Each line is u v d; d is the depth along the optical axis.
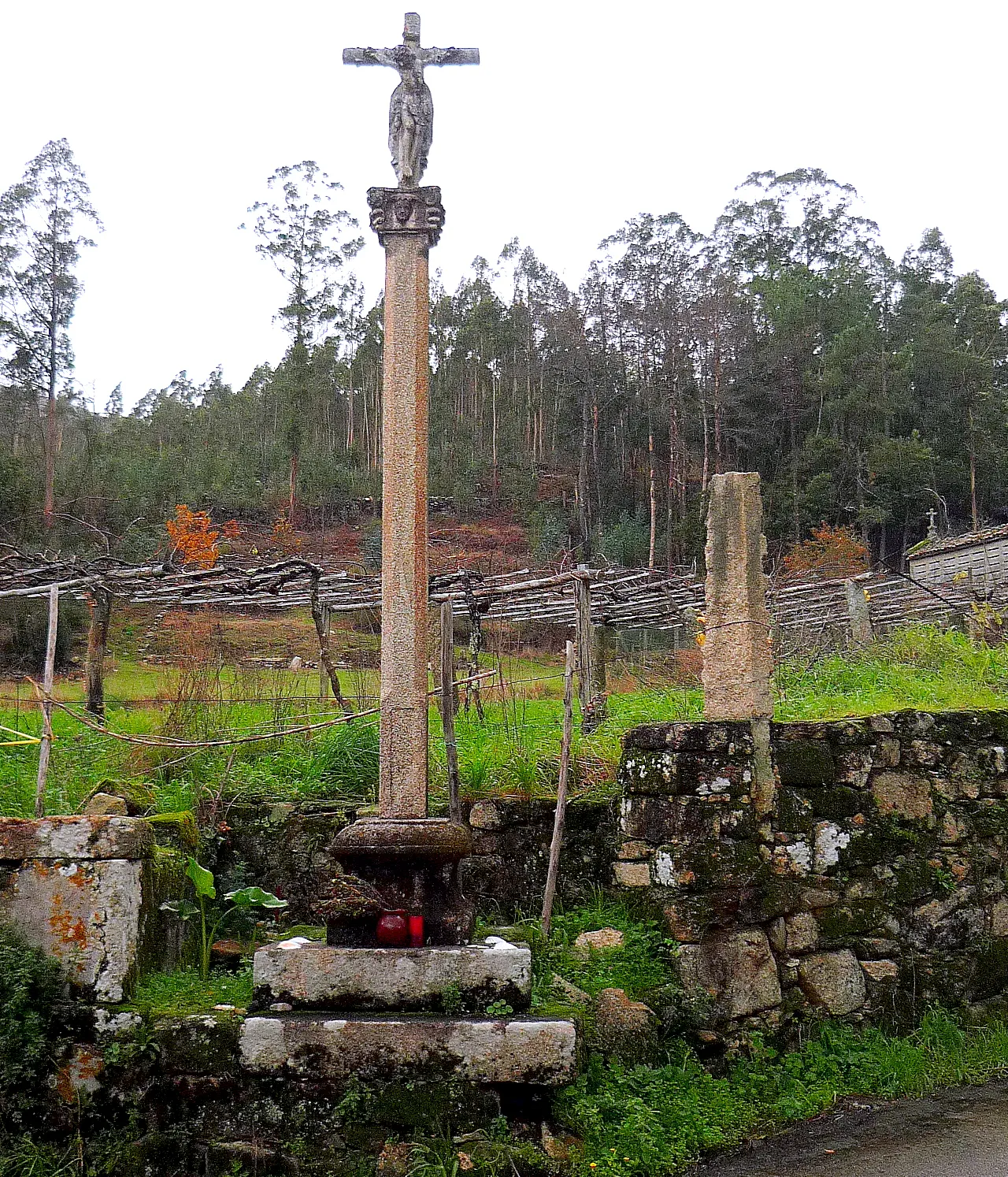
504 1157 4.35
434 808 6.74
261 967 4.84
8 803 6.62
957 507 41.22
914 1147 4.89
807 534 37.44
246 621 19.36
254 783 7.07
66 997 4.83
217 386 65.88
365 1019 4.66
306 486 42.72
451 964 4.80
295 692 10.74
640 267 49.19
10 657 17.97
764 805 6.16
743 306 45.94
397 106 5.58
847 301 47.19
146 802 6.57
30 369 38.50
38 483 32.81
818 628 14.83
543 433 51.31
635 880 6.21
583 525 39.41
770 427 43.56
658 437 45.47
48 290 38.72
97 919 4.87
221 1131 4.59
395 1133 4.50
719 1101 5.24
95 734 8.44
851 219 55.47
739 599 6.41
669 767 6.14
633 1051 5.27
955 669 9.98
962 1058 5.98
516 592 11.88
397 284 5.45
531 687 13.52
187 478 41.19
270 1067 4.60
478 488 45.53
